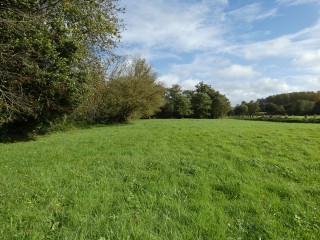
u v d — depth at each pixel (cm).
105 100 3662
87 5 991
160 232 437
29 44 902
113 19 1122
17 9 859
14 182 712
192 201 579
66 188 657
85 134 2247
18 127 1973
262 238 427
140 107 4116
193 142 1520
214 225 461
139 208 534
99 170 848
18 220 480
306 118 5034
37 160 1046
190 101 8519
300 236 432
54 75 1119
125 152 1206
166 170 849
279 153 1160
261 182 733
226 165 928
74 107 1920
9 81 1009
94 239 414
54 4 999
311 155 1114
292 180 772
